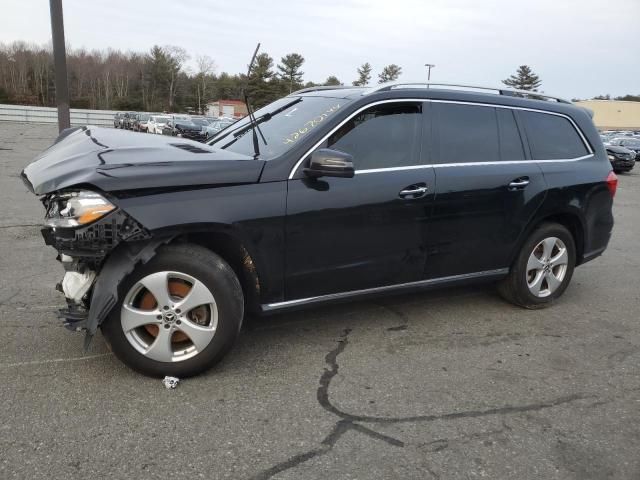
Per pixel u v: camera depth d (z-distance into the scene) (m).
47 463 2.54
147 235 3.05
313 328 4.28
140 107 87.38
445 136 4.20
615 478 2.64
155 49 89.81
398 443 2.83
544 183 4.62
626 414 3.21
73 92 92.50
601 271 6.51
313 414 3.06
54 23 9.00
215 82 85.62
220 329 3.31
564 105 5.05
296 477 2.53
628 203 13.37
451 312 4.77
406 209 3.92
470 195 4.21
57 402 3.04
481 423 3.05
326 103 4.06
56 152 3.61
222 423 2.93
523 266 4.72
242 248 3.38
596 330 4.52
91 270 3.22
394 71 78.19
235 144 4.13
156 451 2.67
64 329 4.00
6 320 4.14
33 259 5.83
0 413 2.92
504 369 3.72
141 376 3.37
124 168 3.08
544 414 3.17
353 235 3.74
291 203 3.47
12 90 89.00
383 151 3.91
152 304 3.25
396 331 4.29
